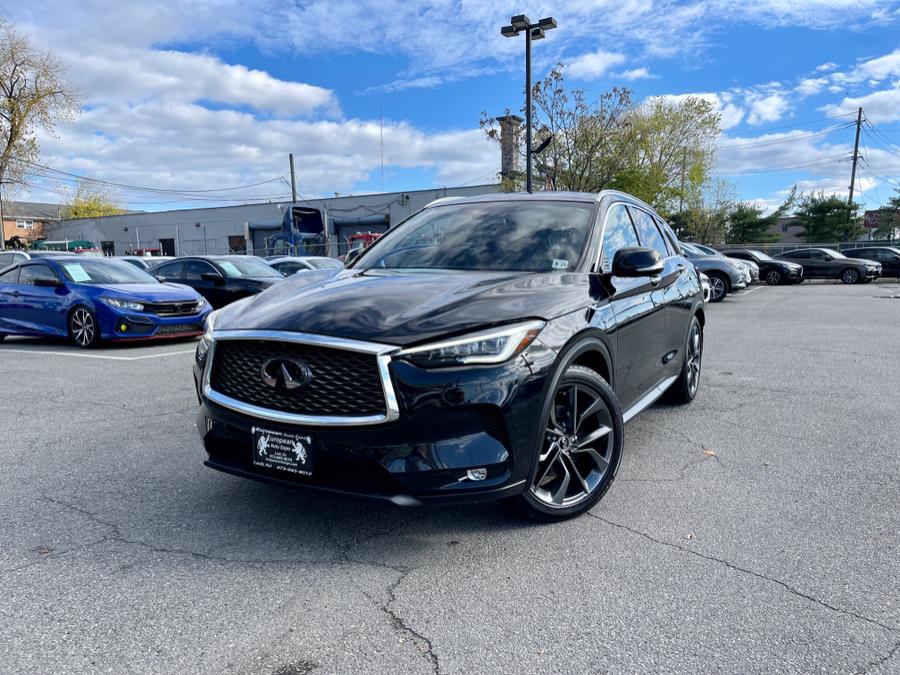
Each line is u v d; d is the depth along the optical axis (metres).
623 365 3.53
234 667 1.96
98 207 73.56
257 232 43.41
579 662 1.99
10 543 2.79
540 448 2.69
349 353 2.48
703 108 33.34
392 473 2.45
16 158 36.78
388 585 2.45
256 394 2.68
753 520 3.03
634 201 4.56
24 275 9.65
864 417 4.87
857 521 3.01
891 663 1.98
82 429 4.61
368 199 39.84
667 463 3.84
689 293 5.01
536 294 2.91
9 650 2.03
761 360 7.40
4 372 7.00
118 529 2.93
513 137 21.80
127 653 2.03
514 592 2.40
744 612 2.26
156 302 9.07
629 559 2.64
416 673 1.94
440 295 2.84
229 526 2.96
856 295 18.45
